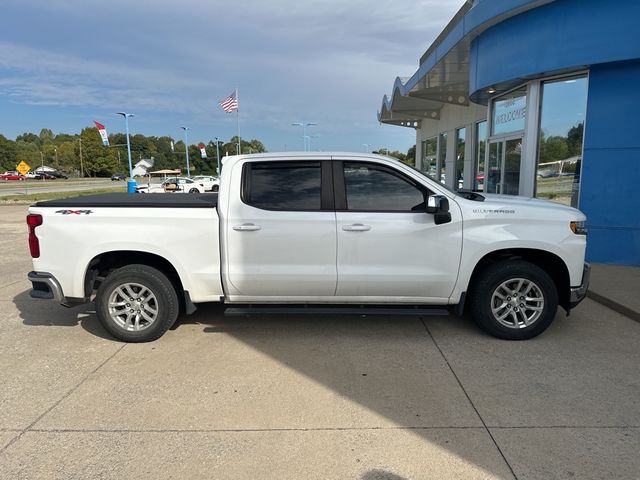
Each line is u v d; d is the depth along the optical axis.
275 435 3.24
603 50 7.29
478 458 2.97
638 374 4.08
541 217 4.71
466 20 9.77
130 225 4.75
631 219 7.72
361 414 3.49
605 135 7.68
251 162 4.82
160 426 3.35
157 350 4.70
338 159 4.82
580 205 7.98
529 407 3.56
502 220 4.71
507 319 4.89
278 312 4.88
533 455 2.99
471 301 4.96
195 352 4.64
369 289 4.80
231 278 4.78
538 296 4.77
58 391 3.87
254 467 2.90
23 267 8.95
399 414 3.48
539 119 8.77
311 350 4.66
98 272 5.08
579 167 8.19
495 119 10.97
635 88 7.39
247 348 4.73
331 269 4.75
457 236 4.70
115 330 4.86
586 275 4.86
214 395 3.79
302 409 3.56
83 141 122.56
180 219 4.75
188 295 4.86
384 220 4.70
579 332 5.07
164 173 63.53
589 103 7.72
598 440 3.14
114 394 3.81
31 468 2.90
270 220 4.71
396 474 2.83
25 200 32.38
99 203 4.84
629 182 7.65
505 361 4.36
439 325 5.34
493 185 11.01
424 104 20.92
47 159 130.25
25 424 3.39
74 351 4.70
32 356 4.58
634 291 6.25
